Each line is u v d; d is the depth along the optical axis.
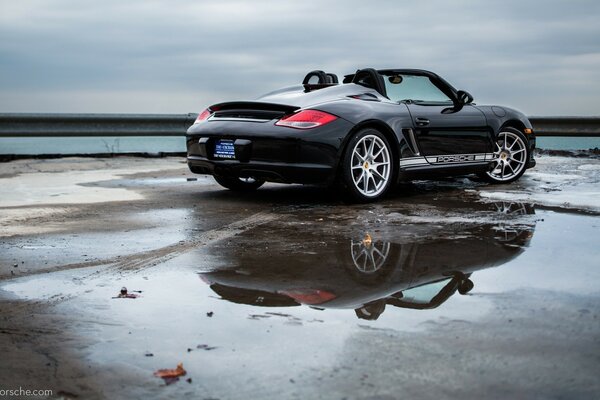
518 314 2.25
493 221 4.21
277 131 5.00
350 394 1.64
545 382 1.70
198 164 5.50
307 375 1.76
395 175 5.46
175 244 3.56
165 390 1.69
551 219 4.28
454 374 1.75
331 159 5.02
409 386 1.68
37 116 10.30
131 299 2.49
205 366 1.83
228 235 3.81
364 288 2.62
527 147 6.59
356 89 5.52
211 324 2.18
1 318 2.28
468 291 2.55
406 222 4.22
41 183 6.71
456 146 5.91
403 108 5.52
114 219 4.42
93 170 8.24
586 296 2.47
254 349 1.95
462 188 6.17
